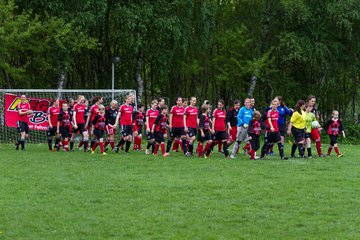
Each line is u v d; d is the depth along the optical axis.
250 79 46.81
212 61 47.25
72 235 10.47
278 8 44.41
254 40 47.00
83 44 36.28
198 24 42.69
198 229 10.95
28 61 37.47
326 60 45.25
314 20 44.22
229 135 25.19
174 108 24.08
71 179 16.56
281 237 10.45
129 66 45.94
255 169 19.28
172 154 24.80
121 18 38.06
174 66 45.69
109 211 12.33
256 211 12.45
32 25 35.09
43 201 13.31
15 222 11.34
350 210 12.61
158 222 11.41
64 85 42.09
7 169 18.67
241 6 47.84
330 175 17.91
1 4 34.44
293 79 47.81
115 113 25.58
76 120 25.83
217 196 14.08
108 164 20.33
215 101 53.09
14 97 30.83
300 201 13.52
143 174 17.75
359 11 43.16
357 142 43.94
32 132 31.69
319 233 10.73
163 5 40.19
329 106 51.44
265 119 23.05
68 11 36.78
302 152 23.86
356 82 53.25
